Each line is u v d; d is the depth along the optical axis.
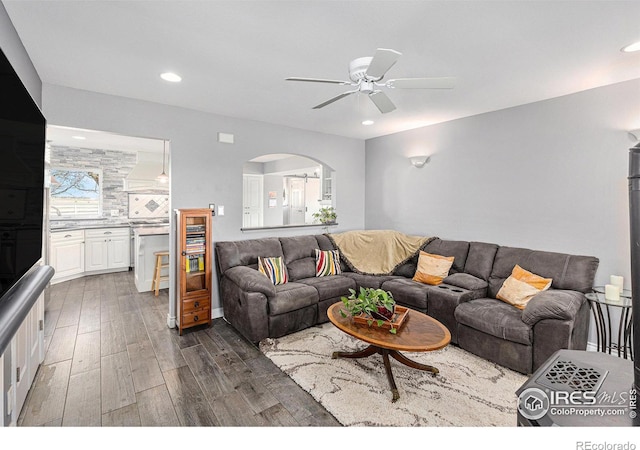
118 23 1.90
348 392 2.31
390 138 4.91
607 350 2.87
